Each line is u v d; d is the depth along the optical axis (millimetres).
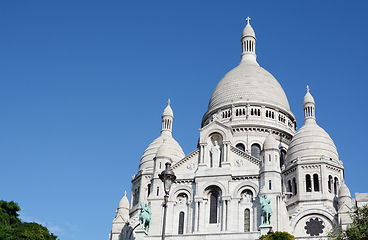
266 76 126500
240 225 85000
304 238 83375
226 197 86938
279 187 85938
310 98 113062
